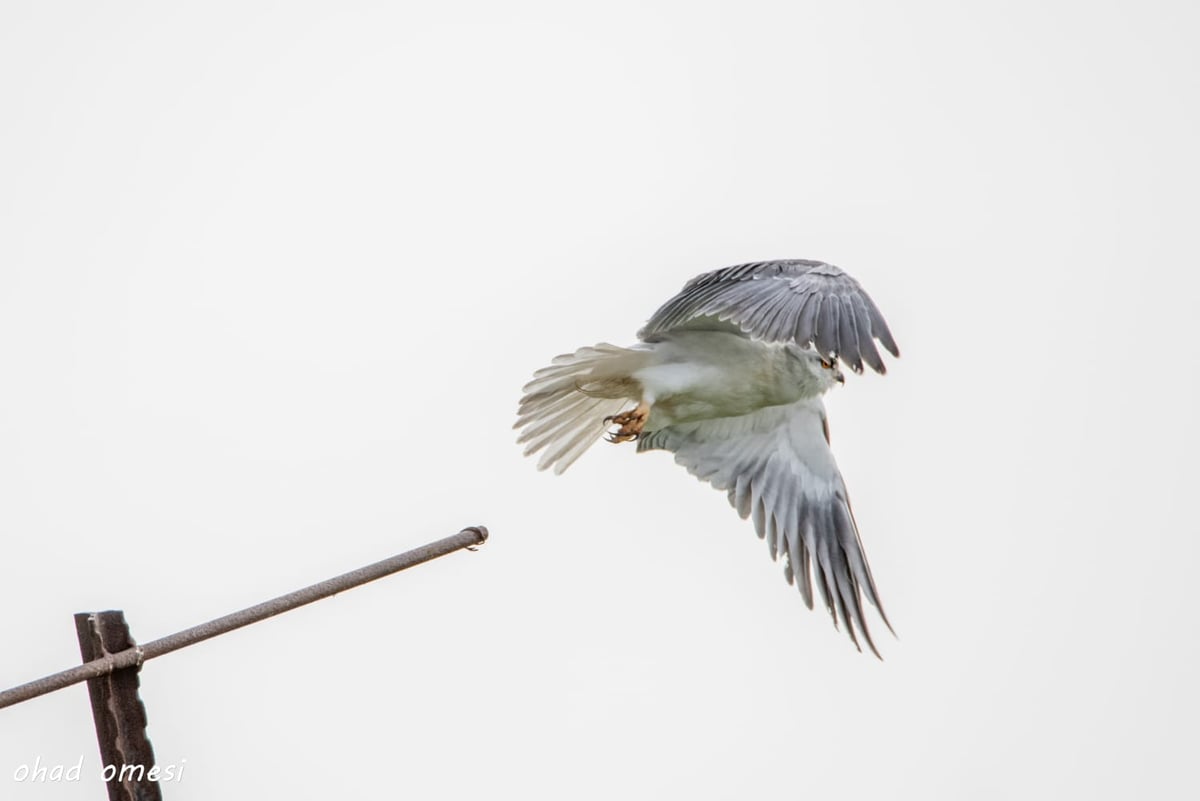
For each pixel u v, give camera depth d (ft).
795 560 46.62
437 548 33.32
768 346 44.32
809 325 36.68
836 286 37.63
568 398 44.62
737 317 37.65
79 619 30.66
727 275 40.01
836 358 37.17
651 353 44.29
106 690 30.25
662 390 44.06
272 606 31.55
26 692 28.96
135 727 30.32
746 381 44.60
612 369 44.09
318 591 31.91
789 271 38.86
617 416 43.80
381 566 32.65
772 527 46.78
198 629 31.07
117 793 30.07
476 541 33.81
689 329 44.45
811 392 45.32
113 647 30.40
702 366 44.39
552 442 44.86
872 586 46.85
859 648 46.21
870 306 37.29
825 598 46.60
